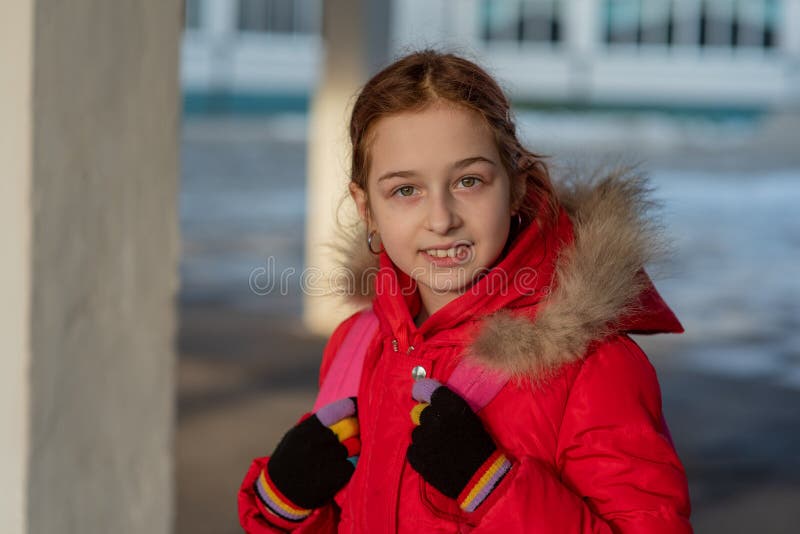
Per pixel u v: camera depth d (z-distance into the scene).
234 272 10.08
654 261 1.34
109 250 1.75
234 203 15.08
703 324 8.14
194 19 24.33
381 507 1.31
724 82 24.66
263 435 5.03
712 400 5.96
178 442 4.85
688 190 16.88
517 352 1.25
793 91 24.38
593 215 1.35
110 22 1.72
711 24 24.66
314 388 6.04
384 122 1.29
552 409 1.27
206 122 23.88
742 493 4.38
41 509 1.68
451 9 23.58
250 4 24.42
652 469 1.23
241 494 1.48
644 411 1.26
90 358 1.74
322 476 1.38
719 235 12.76
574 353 1.25
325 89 7.64
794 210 15.17
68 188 1.67
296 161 20.25
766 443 5.12
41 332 1.65
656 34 24.80
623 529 1.21
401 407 1.33
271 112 24.61
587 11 24.50
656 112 24.73
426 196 1.28
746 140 23.31
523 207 1.39
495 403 1.29
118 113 1.74
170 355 1.86
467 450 1.22
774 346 7.42
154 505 1.85
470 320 1.33
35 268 1.63
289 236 12.31
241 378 6.21
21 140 1.61
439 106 1.26
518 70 24.48
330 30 7.61
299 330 7.71
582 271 1.28
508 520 1.18
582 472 1.25
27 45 1.60
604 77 24.75
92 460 1.75
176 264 1.85
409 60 1.32
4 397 1.65
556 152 1.55
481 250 1.29
